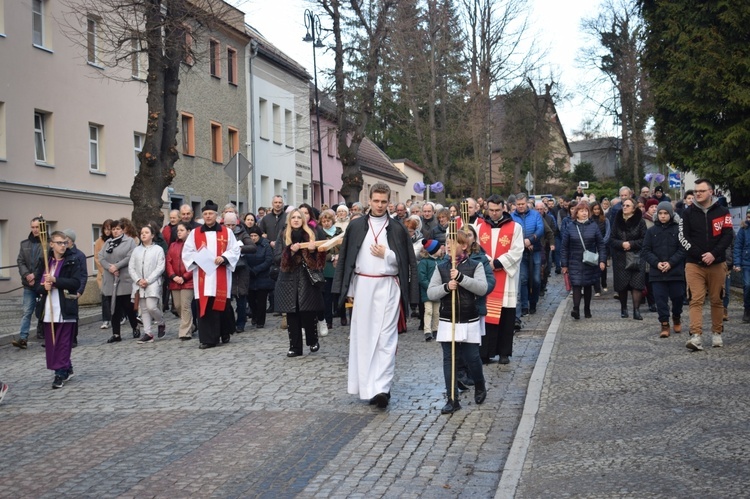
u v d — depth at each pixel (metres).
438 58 46.84
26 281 14.73
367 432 8.05
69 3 28.67
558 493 5.94
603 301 19.36
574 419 8.10
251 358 12.68
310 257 12.50
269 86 44.62
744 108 24.50
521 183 70.69
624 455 6.80
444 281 8.95
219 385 10.50
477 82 45.72
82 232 29.48
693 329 11.72
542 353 11.91
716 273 11.80
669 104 25.64
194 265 13.95
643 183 59.78
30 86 26.92
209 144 37.84
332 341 14.44
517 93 54.31
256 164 42.75
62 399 10.04
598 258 15.84
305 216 12.87
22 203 26.34
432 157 48.34
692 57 25.00
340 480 6.58
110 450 7.59
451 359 8.93
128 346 14.59
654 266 13.24
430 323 14.30
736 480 6.00
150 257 15.12
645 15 26.69
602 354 11.82
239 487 6.44
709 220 11.70
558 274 26.75
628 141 55.81
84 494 6.36
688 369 10.34
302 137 49.00
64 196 28.41
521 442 7.34
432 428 8.19
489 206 11.65
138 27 23.53
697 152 25.80
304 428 8.21
